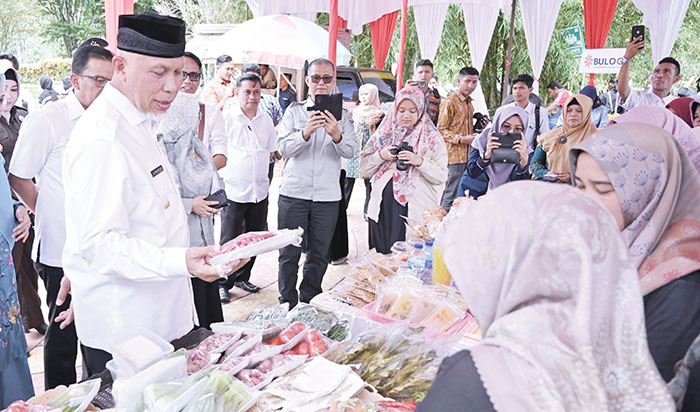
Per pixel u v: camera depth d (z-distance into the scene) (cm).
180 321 197
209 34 1002
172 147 272
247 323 181
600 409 66
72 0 1977
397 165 357
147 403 135
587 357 69
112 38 365
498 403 71
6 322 210
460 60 1633
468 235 82
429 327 177
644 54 1669
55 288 262
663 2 972
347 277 246
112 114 171
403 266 252
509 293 78
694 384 105
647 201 124
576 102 389
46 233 258
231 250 162
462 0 1062
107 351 181
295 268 378
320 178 367
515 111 374
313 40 789
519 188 80
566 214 74
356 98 891
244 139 406
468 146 579
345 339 186
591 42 1077
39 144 251
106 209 164
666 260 119
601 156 124
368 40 1652
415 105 353
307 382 154
